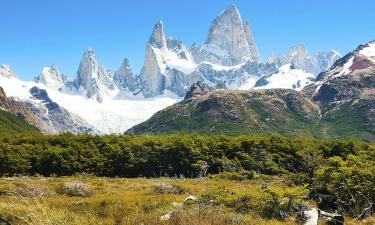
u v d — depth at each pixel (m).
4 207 13.41
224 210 18.12
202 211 13.44
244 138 127.88
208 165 117.75
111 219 14.71
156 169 121.62
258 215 19.75
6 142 136.75
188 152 121.00
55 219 11.98
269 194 21.80
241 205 21.33
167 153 122.12
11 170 116.88
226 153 124.25
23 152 121.12
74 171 119.31
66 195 40.50
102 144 132.25
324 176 36.62
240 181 75.38
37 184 61.06
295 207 21.77
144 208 20.11
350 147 105.31
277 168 83.88
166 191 45.91
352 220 25.39
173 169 120.75
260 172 104.75
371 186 31.58
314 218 20.64
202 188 51.72
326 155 106.31
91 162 120.75
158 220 13.07
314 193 36.25
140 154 123.25
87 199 33.06
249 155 114.19
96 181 74.69
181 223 12.48
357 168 34.34
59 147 130.38
